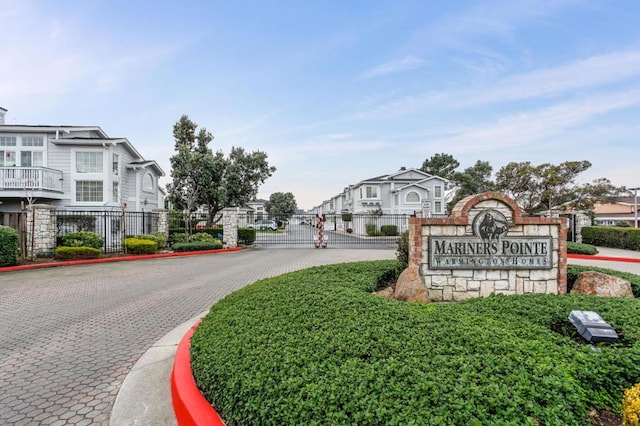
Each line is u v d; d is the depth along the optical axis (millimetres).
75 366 3752
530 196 25750
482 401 1980
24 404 3000
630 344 2930
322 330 3092
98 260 12117
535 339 2906
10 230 10508
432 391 2057
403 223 28656
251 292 4680
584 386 2309
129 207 20328
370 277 5688
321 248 18312
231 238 17469
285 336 3027
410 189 33438
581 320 3219
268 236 29219
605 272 5934
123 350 4191
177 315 5676
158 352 4078
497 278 5293
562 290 5324
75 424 2721
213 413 2520
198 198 21781
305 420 1979
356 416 1909
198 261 12734
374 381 2215
